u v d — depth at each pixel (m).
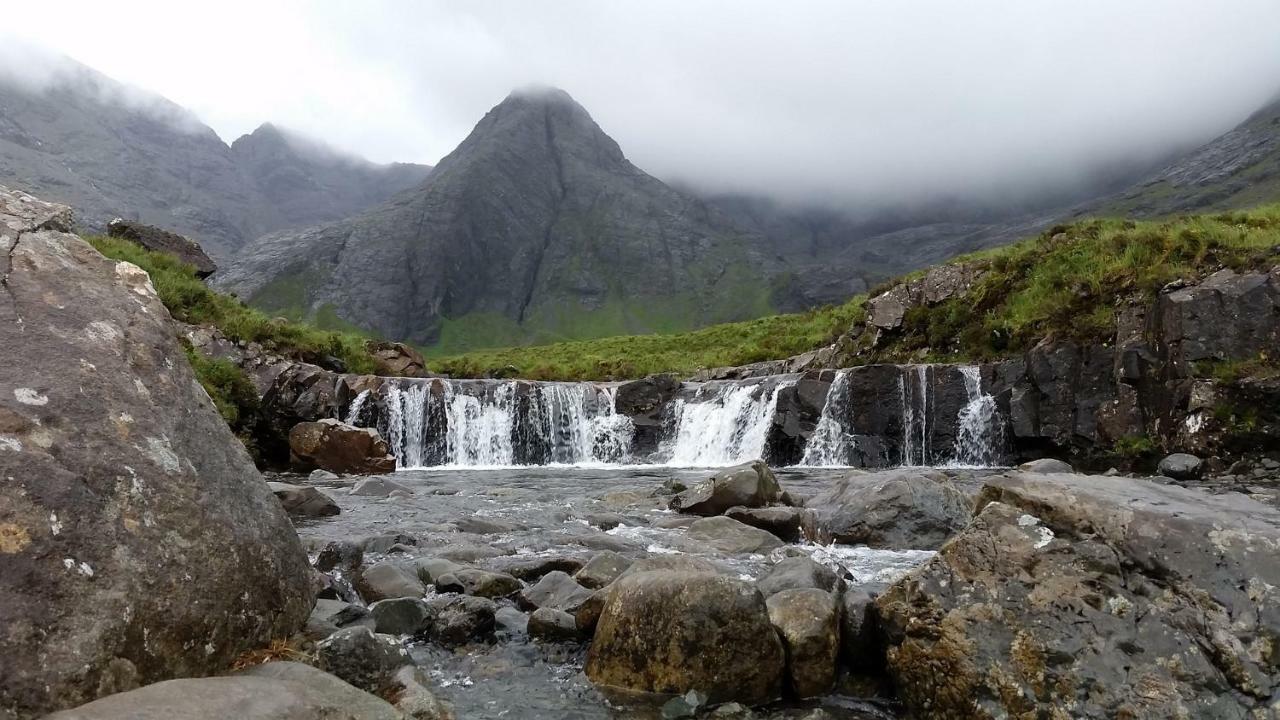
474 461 33.09
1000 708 5.31
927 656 5.83
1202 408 19.34
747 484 14.66
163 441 5.46
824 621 6.62
